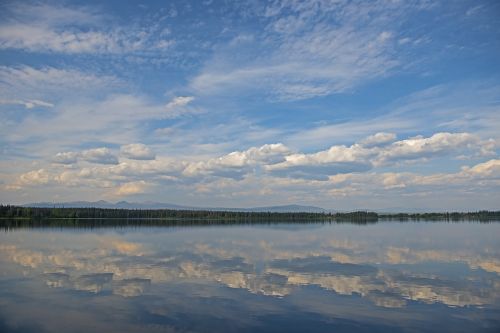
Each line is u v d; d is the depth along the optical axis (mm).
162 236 86625
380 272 38219
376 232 104438
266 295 28922
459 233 98312
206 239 78500
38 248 58656
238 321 22875
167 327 21906
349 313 24422
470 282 33344
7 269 39500
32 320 23094
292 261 45844
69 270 39094
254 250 57844
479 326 22141
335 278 35188
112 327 21891
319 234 96000
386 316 23844
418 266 41969
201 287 31531
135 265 42344
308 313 24375
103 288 31109
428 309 25312
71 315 24031
